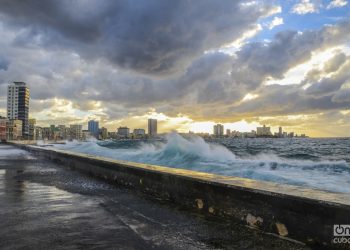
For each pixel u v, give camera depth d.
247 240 4.55
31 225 5.40
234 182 5.79
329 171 13.06
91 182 10.81
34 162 20.69
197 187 6.36
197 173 7.29
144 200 7.46
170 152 20.47
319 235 4.09
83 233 4.96
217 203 5.82
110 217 5.93
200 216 5.88
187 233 4.93
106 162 11.38
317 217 4.13
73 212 6.34
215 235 4.81
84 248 4.30
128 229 5.16
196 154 18.62
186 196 6.69
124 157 22.80
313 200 4.18
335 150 37.75
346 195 4.44
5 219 5.79
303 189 5.00
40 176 12.70
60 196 8.12
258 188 5.09
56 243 4.50
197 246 4.38
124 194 8.32
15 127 185.62
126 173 9.62
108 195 8.20
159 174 7.74
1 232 5.00
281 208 4.61
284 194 4.57
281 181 11.09
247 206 5.18
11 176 12.73
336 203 3.92
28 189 9.29
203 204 6.20
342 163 14.77
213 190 5.92
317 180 11.07
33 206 6.90
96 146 43.62
